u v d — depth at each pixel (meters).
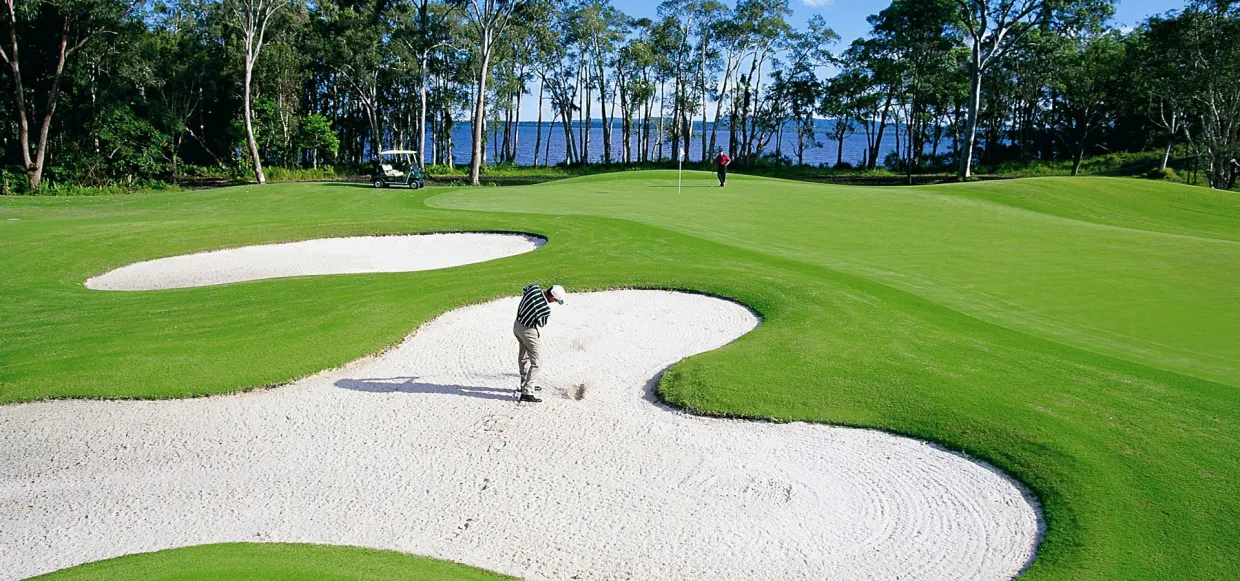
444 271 19.14
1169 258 20.09
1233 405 10.22
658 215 26.97
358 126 89.19
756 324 14.75
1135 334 13.84
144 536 8.39
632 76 90.94
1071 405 10.43
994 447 9.60
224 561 7.59
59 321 15.48
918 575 7.50
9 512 8.94
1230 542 7.43
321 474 9.65
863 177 76.94
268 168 70.44
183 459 10.06
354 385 12.37
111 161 58.59
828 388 11.45
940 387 11.19
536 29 76.56
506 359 13.51
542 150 183.62
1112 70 69.25
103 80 58.41
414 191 38.47
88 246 22.50
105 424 10.95
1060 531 7.91
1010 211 29.86
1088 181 39.91
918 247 21.59
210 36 67.44
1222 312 15.15
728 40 85.50
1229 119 55.03
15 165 52.69
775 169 84.50
